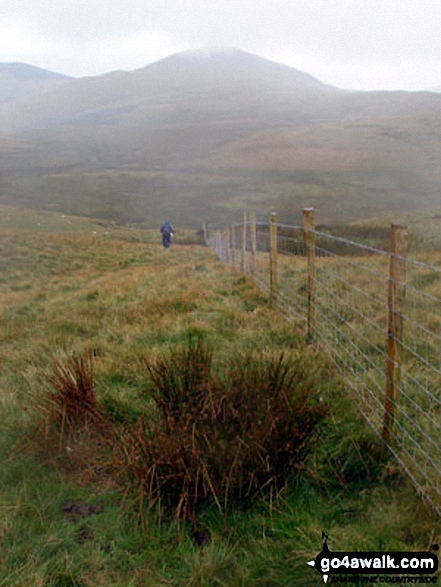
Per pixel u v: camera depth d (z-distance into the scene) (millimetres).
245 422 3879
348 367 5445
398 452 3938
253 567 3016
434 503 3314
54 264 22797
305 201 132500
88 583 2934
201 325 7266
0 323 9703
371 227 48469
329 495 3629
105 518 3438
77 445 4117
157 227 90750
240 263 13633
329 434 4258
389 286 3996
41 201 128750
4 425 4648
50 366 6121
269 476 3629
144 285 12445
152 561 3109
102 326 8320
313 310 6473
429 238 33469
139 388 5285
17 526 3314
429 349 5590
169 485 3574
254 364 4824
